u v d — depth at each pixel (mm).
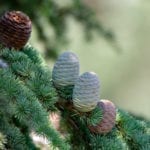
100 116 1570
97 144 1584
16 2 3004
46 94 1538
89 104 1540
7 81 1489
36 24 3104
